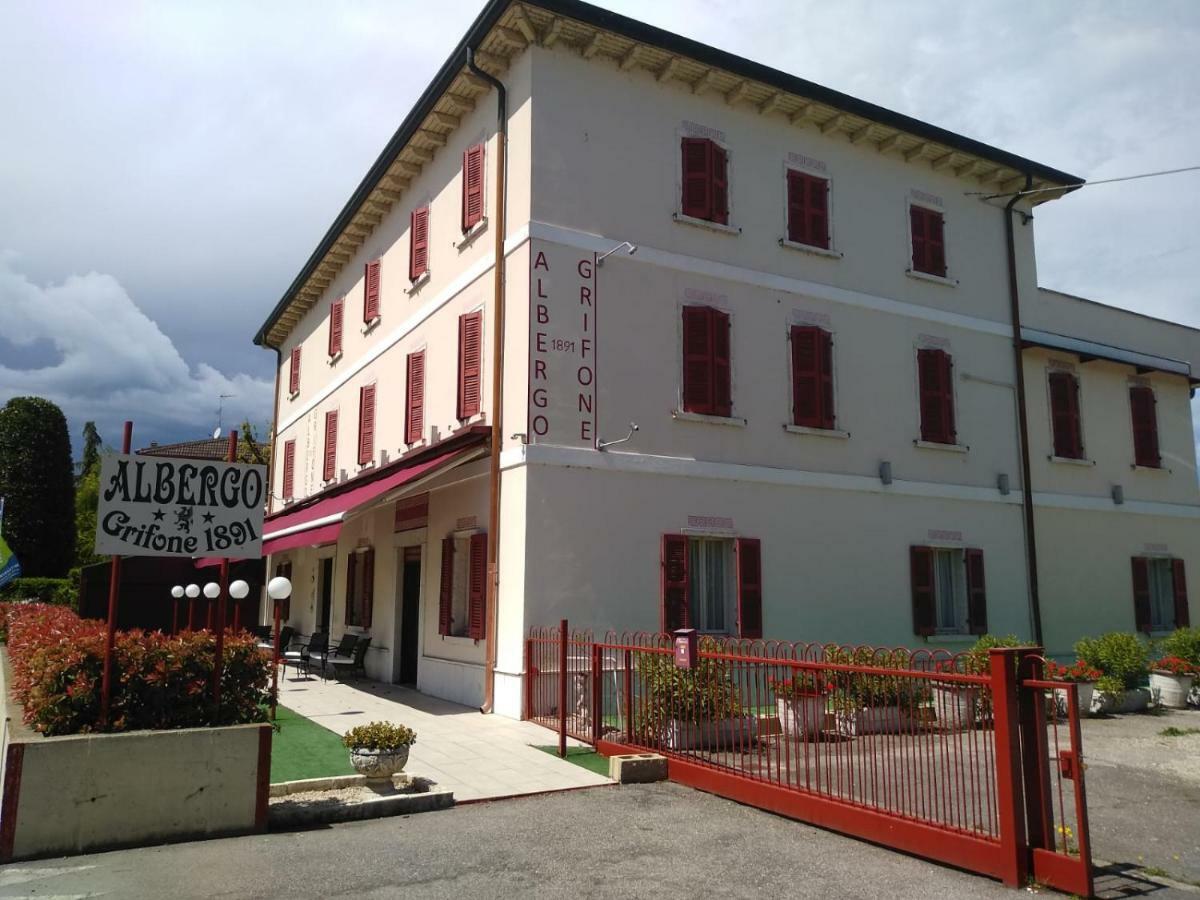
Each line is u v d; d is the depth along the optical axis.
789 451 14.39
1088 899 5.51
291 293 24.03
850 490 14.91
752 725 8.74
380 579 17.20
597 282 12.96
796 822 7.30
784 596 13.87
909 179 16.77
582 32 12.96
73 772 6.37
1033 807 5.96
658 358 13.33
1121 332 19.78
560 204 12.81
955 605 16.03
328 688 15.34
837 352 15.23
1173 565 19.14
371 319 18.92
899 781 7.59
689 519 13.20
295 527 16.23
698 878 5.91
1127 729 11.88
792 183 15.21
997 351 17.41
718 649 10.41
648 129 13.79
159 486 7.39
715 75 14.09
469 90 14.34
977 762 6.34
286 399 26.62
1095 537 18.11
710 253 14.11
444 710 12.65
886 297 16.02
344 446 20.41
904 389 15.92
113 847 6.43
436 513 14.85
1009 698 5.95
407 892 5.58
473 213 14.19
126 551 7.14
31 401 33.38
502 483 12.57
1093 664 13.79
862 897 5.56
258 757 7.02
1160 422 20.05
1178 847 6.74
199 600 22.59
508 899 5.48
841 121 15.55
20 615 14.22
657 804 7.91
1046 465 17.75
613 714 11.24
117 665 6.96
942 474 16.14
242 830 6.88
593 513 12.40
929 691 6.76
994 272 17.72
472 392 13.79
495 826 7.18
